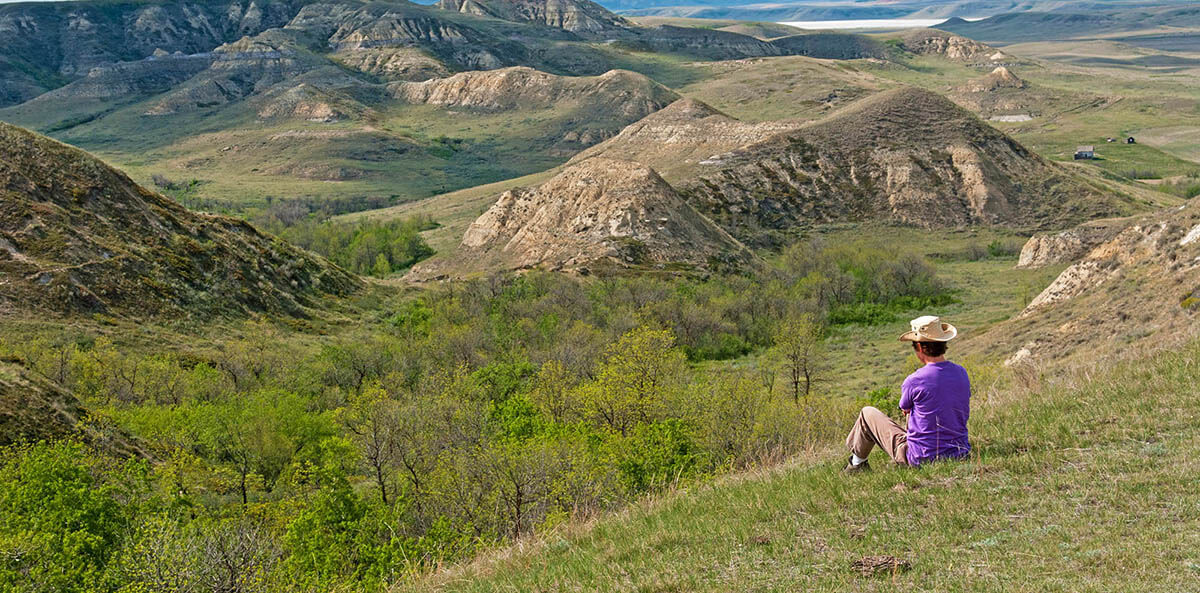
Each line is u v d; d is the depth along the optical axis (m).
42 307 53.75
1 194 59.38
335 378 53.56
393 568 17.31
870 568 5.94
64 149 66.00
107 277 59.12
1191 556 5.24
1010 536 6.14
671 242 102.56
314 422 37.31
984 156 147.38
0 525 19.88
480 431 32.47
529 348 62.88
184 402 42.25
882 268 96.69
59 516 20.33
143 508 23.50
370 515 23.41
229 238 73.81
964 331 72.12
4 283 53.81
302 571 19.97
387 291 87.75
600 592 6.71
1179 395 9.03
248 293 69.19
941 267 116.31
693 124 177.62
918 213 139.88
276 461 35.12
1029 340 48.44
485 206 179.25
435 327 69.25
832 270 95.31
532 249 108.31
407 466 29.38
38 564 17.92
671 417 33.25
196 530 18.02
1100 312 44.81
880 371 61.25
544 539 9.17
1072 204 139.88
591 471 23.14
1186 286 36.69
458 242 139.88
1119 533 5.82
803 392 55.47
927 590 5.44
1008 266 114.62
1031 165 149.50
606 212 106.25
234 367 51.47
